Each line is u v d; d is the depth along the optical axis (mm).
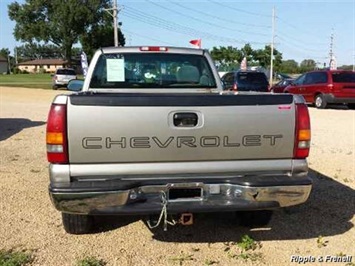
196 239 4410
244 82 18859
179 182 3707
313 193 5898
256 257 4023
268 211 4566
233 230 4652
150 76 5387
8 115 14516
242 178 3803
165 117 3637
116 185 3594
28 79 59000
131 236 4453
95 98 3559
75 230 4422
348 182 6457
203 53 5520
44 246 4176
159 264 3861
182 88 5441
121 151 3619
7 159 7629
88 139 3570
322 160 7840
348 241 4402
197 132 3682
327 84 17672
